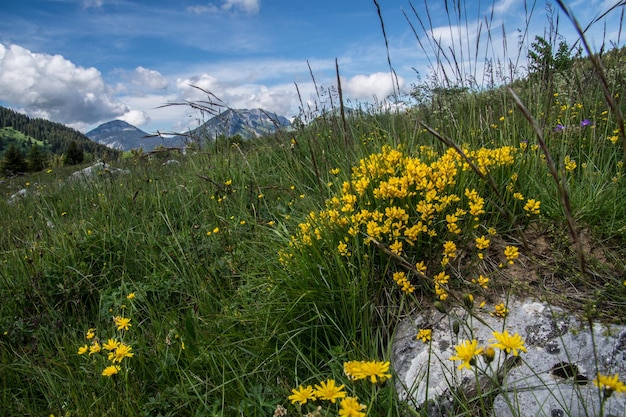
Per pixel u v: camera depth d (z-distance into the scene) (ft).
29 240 14.25
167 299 10.80
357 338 7.86
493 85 13.57
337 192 11.60
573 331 6.59
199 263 11.25
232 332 8.52
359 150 13.37
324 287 8.38
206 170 17.56
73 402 7.74
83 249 13.02
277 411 5.17
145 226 13.80
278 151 18.24
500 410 5.92
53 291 11.55
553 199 9.25
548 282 7.75
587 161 11.01
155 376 7.93
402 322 7.87
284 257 9.20
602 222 8.64
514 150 10.48
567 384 5.94
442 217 8.56
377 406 6.07
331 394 4.39
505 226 8.97
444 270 7.81
